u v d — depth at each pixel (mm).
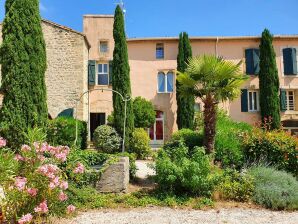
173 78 22250
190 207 7957
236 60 22500
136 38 22234
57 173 5734
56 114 18391
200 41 22500
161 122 22172
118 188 8859
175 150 9781
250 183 8711
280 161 10539
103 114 21719
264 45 21453
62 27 18906
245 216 7293
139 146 16047
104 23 22000
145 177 11016
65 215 6590
